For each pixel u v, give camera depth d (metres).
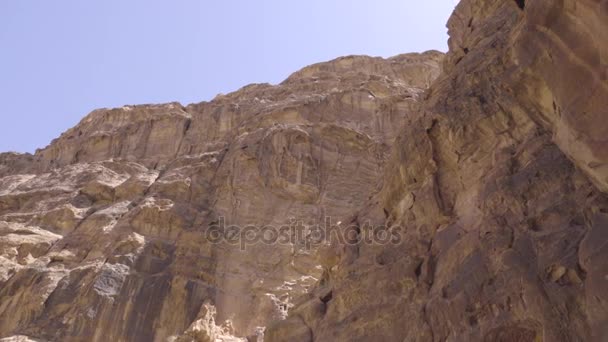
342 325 16.83
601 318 9.80
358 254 18.83
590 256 10.44
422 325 14.12
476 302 12.86
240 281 30.17
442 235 15.81
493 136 15.41
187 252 31.08
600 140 10.17
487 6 20.34
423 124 18.12
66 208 35.56
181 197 34.84
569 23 10.73
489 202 14.05
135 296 28.05
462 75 17.66
